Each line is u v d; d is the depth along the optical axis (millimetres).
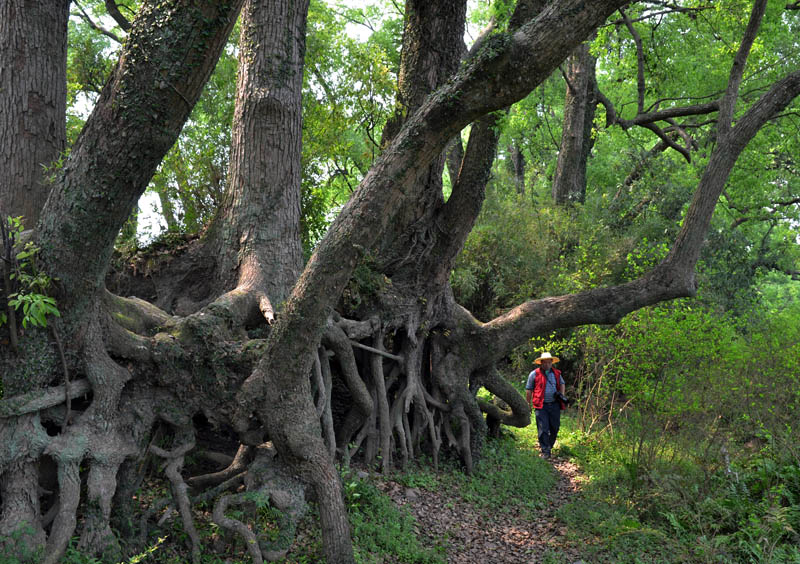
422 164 5164
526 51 4629
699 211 10008
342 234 5223
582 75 19125
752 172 20141
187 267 8438
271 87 7965
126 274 8750
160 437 6137
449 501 8430
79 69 13430
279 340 5586
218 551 5910
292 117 8148
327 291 5359
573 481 9781
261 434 6379
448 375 10242
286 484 6340
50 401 5180
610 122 13945
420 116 5035
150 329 6352
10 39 6594
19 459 5059
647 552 6891
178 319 6562
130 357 5777
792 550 6480
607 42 17969
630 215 18281
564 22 4562
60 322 5121
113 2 10289
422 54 9898
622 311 10141
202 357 6109
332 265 5277
